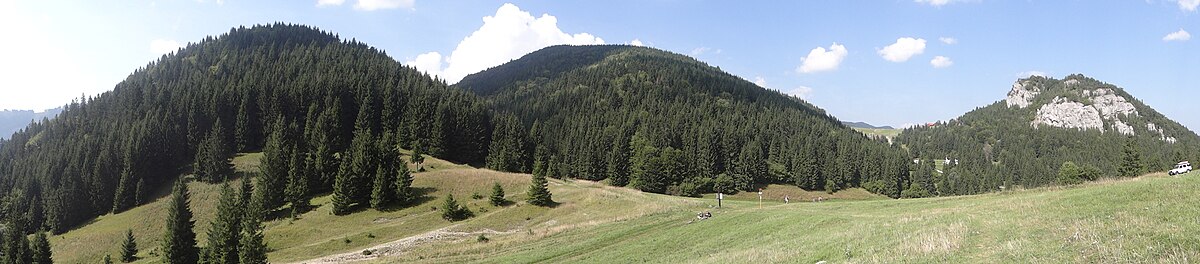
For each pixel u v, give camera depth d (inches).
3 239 3255.4
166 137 4835.1
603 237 2007.9
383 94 6525.6
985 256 682.2
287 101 5782.5
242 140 5191.9
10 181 4672.7
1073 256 596.4
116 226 3705.7
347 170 3388.3
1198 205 772.0
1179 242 569.6
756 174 6008.9
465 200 3449.8
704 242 1601.9
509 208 3093.0
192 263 2618.1
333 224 3097.9
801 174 6112.2
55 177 4431.6
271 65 7755.9
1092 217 834.8
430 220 3034.0
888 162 6466.5
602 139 6368.1
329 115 5442.9
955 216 1132.5
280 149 4232.3
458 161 5777.6
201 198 4074.8
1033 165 7554.1
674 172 5580.7
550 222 2800.2
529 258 1768.0
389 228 2893.7
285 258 2418.8
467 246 2192.4
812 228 1418.6
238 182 4360.2
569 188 3622.0
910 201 2140.7
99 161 4293.8
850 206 2116.1
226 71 7657.5
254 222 2212.1
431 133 5615.2
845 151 6530.5
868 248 882.1
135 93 6082.7
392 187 3449.8
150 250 3100.4
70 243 3425.2
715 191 5753.0
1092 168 5083.7
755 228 1626.5
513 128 5940.0
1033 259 615.2
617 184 5679.1
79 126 5723.4
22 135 6028.5
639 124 7805.1
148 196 4340.6
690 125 7755.9
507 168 5442.9
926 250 764.6
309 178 3826.3
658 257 1493.6
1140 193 968.9
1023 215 983.6
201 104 5433.1
